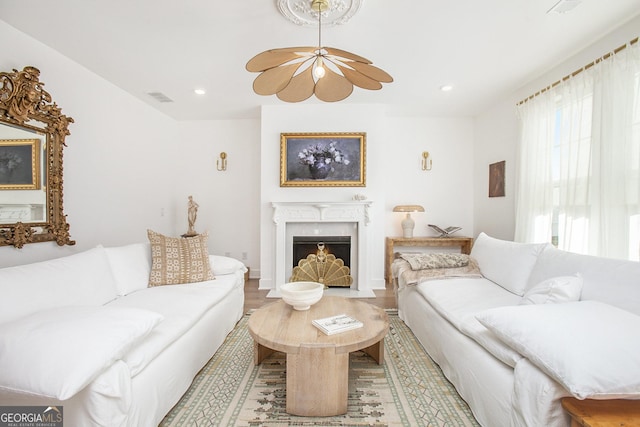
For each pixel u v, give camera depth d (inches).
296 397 61.0
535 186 117.3
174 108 153.9
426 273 103.3
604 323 45.3
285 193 153.3
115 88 123.7
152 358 56.4
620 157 82.0
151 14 78.2
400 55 100.7
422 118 173.2
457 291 87.7
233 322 104.8
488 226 157.2
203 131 174.1
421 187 174.2
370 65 63.7
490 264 100.2
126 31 85.8
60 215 95.1
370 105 150.9
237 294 109.9
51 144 92.1
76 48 94.7
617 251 82.0
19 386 39.8
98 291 74.7
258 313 76.9
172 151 169.6
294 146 152.3
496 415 52.3
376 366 80.1
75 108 103.6
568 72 103.6
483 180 161.8
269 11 77.1
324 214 150.6
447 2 73.8
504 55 100.9
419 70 112.1
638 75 77.9
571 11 77.8
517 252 90.9
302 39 90.5
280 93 74.3
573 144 97.8
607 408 40.1
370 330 66.9
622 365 39.4
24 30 84.7
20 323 47.0
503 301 78.7
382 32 86.9
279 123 151.6
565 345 42.8
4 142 79.9
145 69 109.7
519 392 46.8
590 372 39.1
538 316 49.9
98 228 114.6
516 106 132.3
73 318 49.2
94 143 112.3
